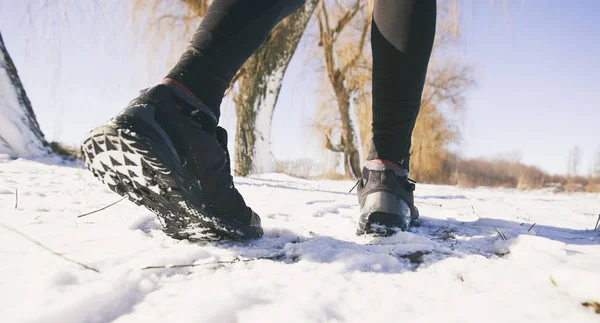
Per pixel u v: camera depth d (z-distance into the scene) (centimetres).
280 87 907
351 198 290
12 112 459
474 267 93
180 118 94
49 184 245
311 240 115
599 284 71
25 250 92
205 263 91
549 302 70
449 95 1764
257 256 99
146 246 102
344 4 1334
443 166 1917
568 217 233
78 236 112
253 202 235
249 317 63
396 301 72
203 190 99
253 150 873
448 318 63
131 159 89
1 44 468
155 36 882
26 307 59
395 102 127
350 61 1377
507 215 227
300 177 766
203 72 101
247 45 108
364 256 97
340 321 64
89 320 60
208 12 105
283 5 112
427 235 146
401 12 119
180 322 60
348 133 1348
